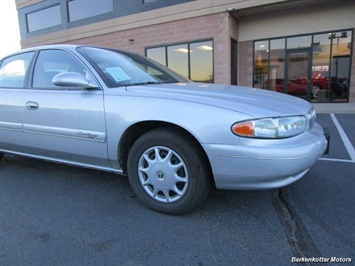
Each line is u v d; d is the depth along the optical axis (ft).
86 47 10.74
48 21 56.54
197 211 8.80
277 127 7.37
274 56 41.16
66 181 11.54
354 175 11.38
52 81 9.70
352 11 35.73
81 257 6.88
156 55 44.27
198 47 40.50
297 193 9.84
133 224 8.23
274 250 6.93
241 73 43.52
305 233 7.54
